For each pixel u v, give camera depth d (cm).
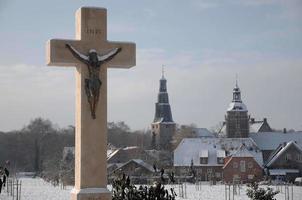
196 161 13238
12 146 18900
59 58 2050
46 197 6688
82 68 2067
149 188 2086
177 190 8306
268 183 11144
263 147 15912
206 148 13450
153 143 17950
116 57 2109
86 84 2053
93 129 2050
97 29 2097
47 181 12519
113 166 11956
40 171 17375
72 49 2058
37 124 19238
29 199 6228
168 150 16262
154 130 19938
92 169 2038
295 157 13362
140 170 9825
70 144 19012
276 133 16238
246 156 12638
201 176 13162
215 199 6569
